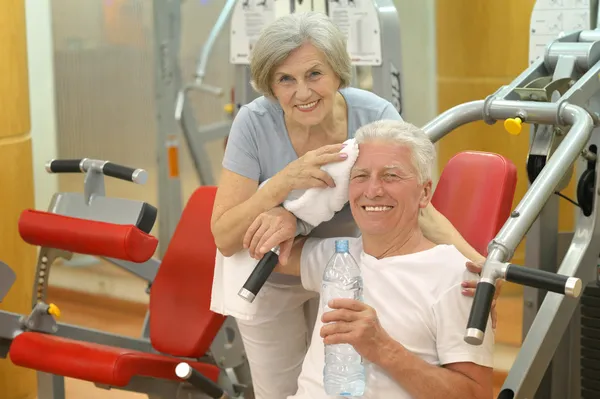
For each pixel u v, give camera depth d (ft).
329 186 7.75
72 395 14.44
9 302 13.93
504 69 16.29
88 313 18.70
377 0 11.28
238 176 8.55
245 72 13.46
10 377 14.01
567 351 10.54
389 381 7.17
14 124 13.88
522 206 7.41
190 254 11.12
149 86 18.43
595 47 9.38
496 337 15.66
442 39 17.01
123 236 10.21
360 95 8.65
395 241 7.48
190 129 15.72
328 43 7.79
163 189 16.19
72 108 19.30
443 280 7.22
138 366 9.96
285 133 8.49
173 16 15.78
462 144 17.15
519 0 15.93
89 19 18.78
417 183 7.35
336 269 7.61
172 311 11.07
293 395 8.48
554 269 10.38
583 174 9.01
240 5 12.99
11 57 13.74
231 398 10.36
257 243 7.95
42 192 19.65
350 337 6.82
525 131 16.55
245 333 9.21
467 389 6.95
